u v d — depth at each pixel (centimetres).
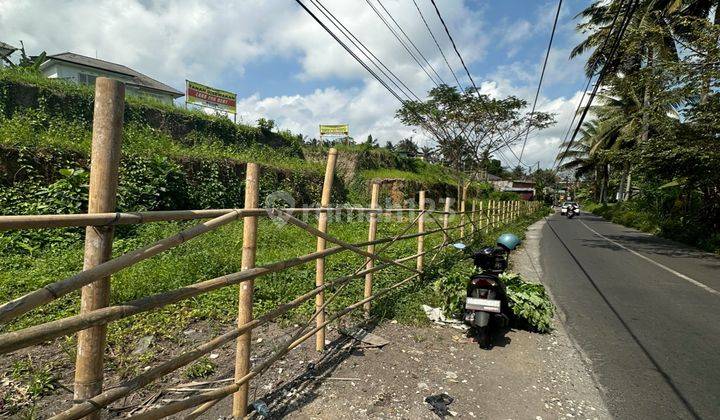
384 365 370
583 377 368
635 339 464
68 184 763
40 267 530
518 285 530
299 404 298
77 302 439
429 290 604
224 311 453
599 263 992
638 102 2066
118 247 653
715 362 404
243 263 272
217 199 1172
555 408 313
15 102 1111
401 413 295
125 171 947
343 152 2303
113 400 179
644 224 2047
